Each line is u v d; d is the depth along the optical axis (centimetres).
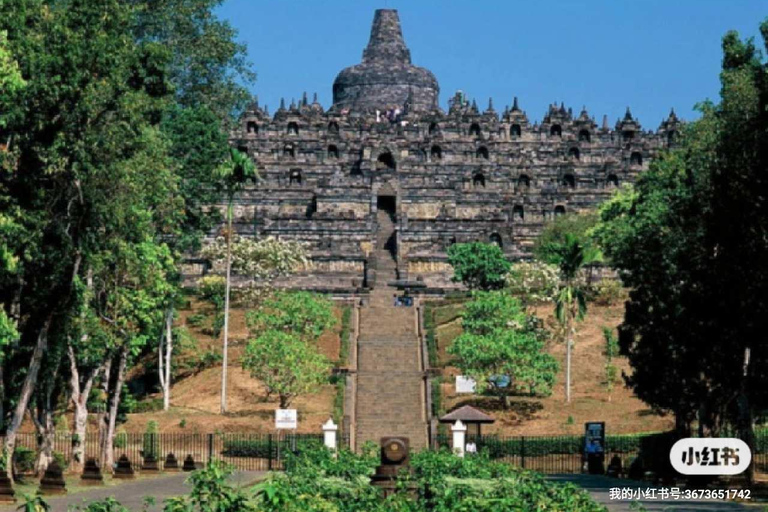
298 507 3366
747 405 6262
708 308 6134
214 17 13338
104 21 5803
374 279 15012
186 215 11100
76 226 6047
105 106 5797
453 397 10575
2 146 5534
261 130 18750
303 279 14738
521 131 19112
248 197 17238
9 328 5325
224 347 10706
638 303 8031
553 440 9031
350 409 10344
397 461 5147
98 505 3522
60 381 7775
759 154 5822
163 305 8862
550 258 11731
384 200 17200
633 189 12681
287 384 9919
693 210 6394
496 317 10569
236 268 14088
